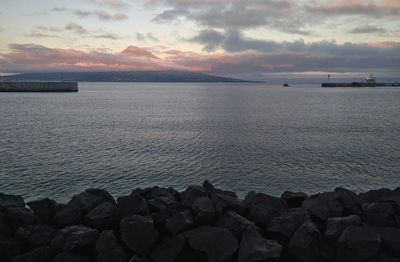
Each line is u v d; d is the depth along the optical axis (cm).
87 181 2223
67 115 6850
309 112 7806
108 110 8175
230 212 990
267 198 1155
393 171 2527
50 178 2273
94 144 3572
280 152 3173
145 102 11588
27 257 821
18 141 3728
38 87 17375
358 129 4897
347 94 19112
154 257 852
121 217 995
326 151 3238
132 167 2581
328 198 1073
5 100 11356
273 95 18112
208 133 4419
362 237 836
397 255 852
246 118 6425
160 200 1091
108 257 822
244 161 2795
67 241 858
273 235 929
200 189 1163
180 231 921
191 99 13875
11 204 1062
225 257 831
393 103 11162
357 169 2575
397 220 988
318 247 869
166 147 3391
